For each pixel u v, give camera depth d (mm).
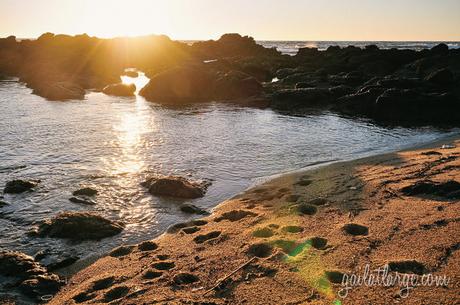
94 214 10211
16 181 12711
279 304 5977
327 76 43188
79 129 21500
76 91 37312
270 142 19047
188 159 16031
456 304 5453
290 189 12000
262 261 7348
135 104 32344
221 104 32750
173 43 76812
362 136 20750
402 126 23859
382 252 7246
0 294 7211
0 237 9461
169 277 7176
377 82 32031
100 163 15375
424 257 6848
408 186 10805
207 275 7133
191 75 37688
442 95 26656
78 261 8453
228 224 9609
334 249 7551
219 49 80188
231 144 18547
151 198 11969
